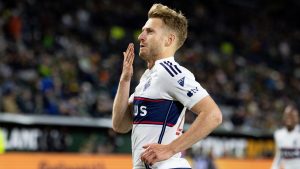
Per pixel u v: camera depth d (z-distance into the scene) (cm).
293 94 6669
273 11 9656
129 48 1130
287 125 2883
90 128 3072
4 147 2730
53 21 5444
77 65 4734
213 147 3538
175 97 1009
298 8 9756
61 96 4112
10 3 5256
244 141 3709
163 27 1066
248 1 9362
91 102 4141
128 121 1139
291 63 7712
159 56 1063
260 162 3753
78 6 6094
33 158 2825
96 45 5606
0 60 4241
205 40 7144
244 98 5538
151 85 1024
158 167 1008
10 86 3884
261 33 8306
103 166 3097
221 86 5709
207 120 960
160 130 1009
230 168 3600
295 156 2880
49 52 4841
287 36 8656
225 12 8462
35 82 4081
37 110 3719
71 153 2980
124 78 1120
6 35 4759
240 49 7450
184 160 1042
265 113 5431
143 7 7319
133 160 1047
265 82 6531
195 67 5953
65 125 2969
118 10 6669
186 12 7731
